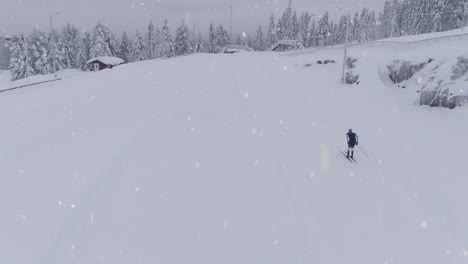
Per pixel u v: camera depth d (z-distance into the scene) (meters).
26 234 10.22
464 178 14.28
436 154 17.08
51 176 14.00
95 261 9.20
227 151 17.53
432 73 26.38
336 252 9.73
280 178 14.52
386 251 9.81
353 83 37.06
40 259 9.17
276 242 10.16
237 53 94.19
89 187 13.20
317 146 18.69
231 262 9.30
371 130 21.52
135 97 30.33
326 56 53.69
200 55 86.88
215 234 10.53
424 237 10.47
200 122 22.64
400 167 15.71
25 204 11.81
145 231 10.59
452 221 11.28
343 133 21.08
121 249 9.72
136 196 12.66
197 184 13.78
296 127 22.23
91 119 22.83
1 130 19.59
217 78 43.16
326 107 27.91
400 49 42.22
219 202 12.41
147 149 17.42
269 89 36.03
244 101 29.55
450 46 35.97
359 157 17.05
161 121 22.58
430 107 25.11
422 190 13.41
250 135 20.30
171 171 14.91
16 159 15.59
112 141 18.48
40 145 17.53
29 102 27.33
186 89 34.69
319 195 13.08
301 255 9.59
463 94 23.48
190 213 11.65
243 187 13.63
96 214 11.38
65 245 9.78
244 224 11.06
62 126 20.98
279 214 11.68
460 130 20.25
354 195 13.11
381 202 12.57
